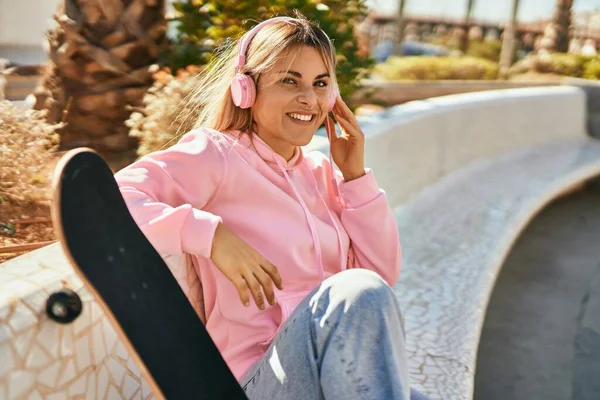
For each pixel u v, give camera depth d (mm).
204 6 4582
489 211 4953
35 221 2520
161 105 3533
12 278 1281
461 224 4543
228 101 1777
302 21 1743
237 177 1675
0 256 2131
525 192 5641
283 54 1686
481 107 6730
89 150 1195
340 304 1341
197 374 1244
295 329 1396
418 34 26203
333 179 1975
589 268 4734
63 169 1107
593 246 5254
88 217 1150
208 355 1284
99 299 1128
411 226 4383
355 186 1924
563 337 3596
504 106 7176
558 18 18312
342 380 1320
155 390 1179
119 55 4156
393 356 1330
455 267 3633
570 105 8359
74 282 1345
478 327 2916
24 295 1212
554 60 16719
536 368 3217
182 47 4488
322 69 1724
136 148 4254
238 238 1490
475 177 6078
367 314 1329
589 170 6918
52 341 1228
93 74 4125
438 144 5840
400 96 9734
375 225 1910
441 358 2512
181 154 1616
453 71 13570
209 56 4348
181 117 3449
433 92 10336
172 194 1595
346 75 4891
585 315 3914
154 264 1271
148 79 4270
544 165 6816
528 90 7996
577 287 4359
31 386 1162
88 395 1331
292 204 1729
